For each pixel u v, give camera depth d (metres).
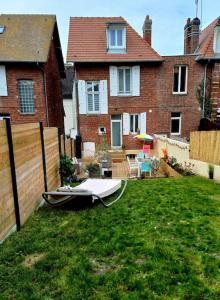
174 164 11.48
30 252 3.66
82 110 15.73
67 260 3.37
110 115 15.95
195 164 9.97
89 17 16.73
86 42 15.66
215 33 15.26
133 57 15.20
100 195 6.08
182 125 16.41
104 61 14.87
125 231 4.22
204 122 15.48
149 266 3.12
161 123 16.27
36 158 5.91
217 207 5.34
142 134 15.20
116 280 2.88
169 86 15.86
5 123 4.20
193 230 4.14
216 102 15.93
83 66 15.23
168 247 3.58
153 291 2.68
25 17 17.23
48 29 16.75
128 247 3.66
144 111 16.00
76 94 15.64
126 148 16.38
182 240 3.79
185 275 2.91
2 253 3.61
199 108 16.16
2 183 4.02
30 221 5.01
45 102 15.66
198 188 7.18
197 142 9.73
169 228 4.26
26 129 5.21
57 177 8.34
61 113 22.91
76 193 5.64
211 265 3.09
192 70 15.70
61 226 4.68
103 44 15.66
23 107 15.63
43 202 6.36
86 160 14.30
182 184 7.81
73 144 14.20
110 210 5.46
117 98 15.74
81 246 3.79
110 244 3.76
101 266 3.22
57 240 4.03
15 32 16.17
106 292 2.69
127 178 10.61
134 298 2.58
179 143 11.48
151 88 15.79
